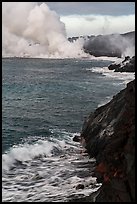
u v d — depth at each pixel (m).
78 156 17.22
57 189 13.52
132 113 13.24
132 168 9.90
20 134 20.95
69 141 19.64
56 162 16.53
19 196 12.95
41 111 28.12
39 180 14.45
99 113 19.48
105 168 11.70
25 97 35.16
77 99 34.16
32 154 17.36
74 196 12.71
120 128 14.38
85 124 20.31
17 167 15.92
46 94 37.47
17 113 27.08
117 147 11.83
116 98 18.81
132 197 9.70
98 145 16.86
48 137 20.41
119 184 10.11
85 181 14.16
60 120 25.06
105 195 10.54
